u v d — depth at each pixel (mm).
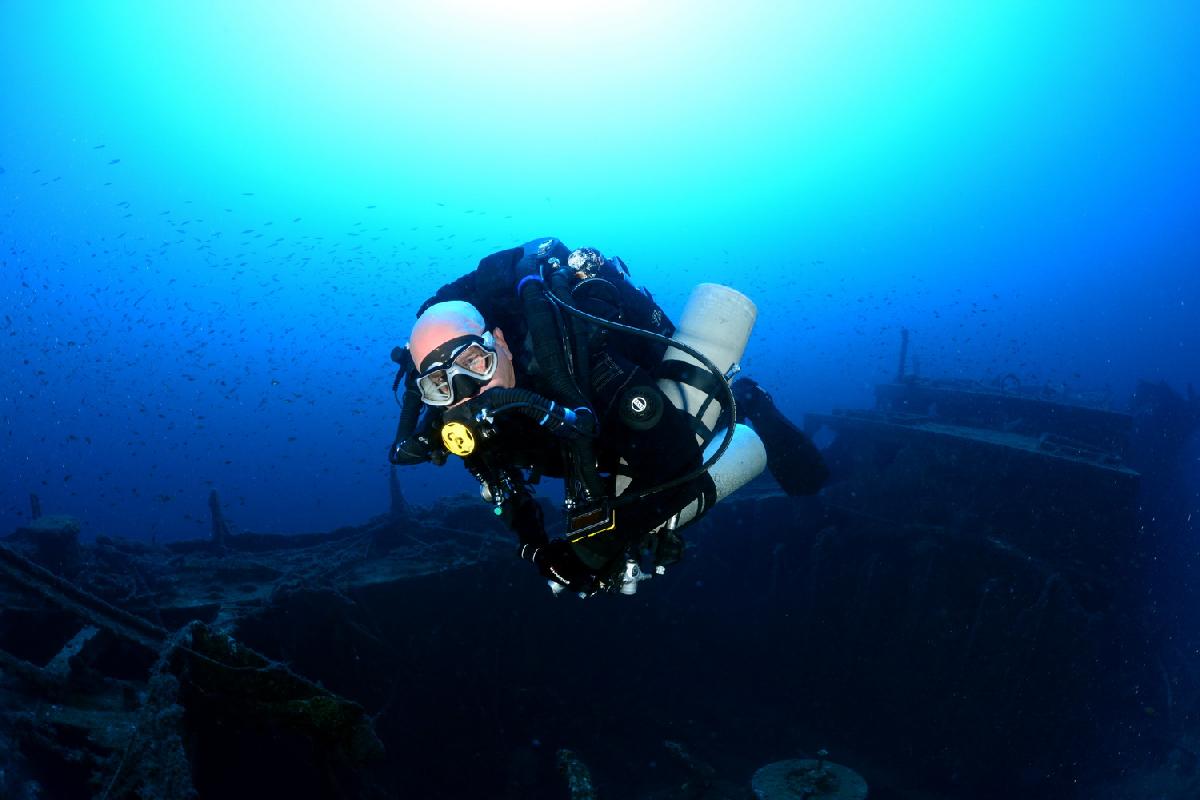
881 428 12961
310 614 9188
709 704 11750
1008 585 9648
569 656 11211
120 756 4559
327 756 6930
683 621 12266
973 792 9523
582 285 1887
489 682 10211
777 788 8086
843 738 10914
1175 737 9133
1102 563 9570
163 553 11602
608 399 1757
